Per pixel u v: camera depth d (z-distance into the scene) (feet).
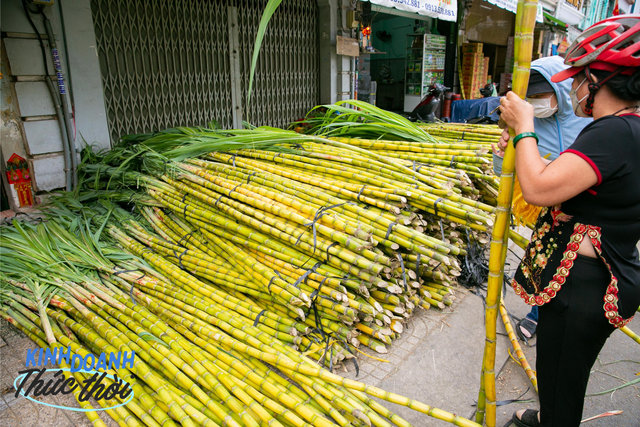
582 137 4.67
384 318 8.23
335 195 9.65
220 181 11.00
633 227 4.75
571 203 4.97
